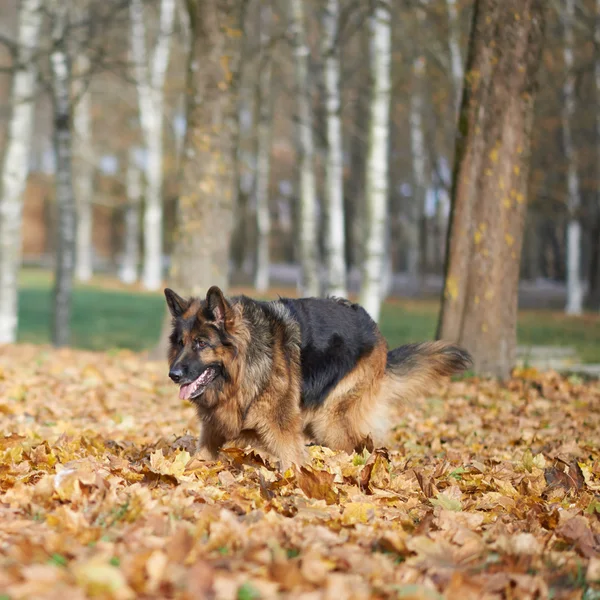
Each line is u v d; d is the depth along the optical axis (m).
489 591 3.56
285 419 6.02
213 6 12.23
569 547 4.39
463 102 11.34
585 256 42.84
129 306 33.78
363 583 3.46
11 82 17.95
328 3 18.38
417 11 21.34
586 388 11.14
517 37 10.95
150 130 36.16
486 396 10.34
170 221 56.12
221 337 5.89
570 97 25.58
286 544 3.97
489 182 11.20
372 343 6.71
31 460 5.71
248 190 49.66
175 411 9.29
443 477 6.00
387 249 39.53
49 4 17.78
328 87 18.89
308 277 21.70
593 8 20.25
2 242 18.42
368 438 6.57
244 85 27.59
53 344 17.56
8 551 3.64
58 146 17.33
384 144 17.66
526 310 35.09
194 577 3.23
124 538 3.88
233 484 5.38
